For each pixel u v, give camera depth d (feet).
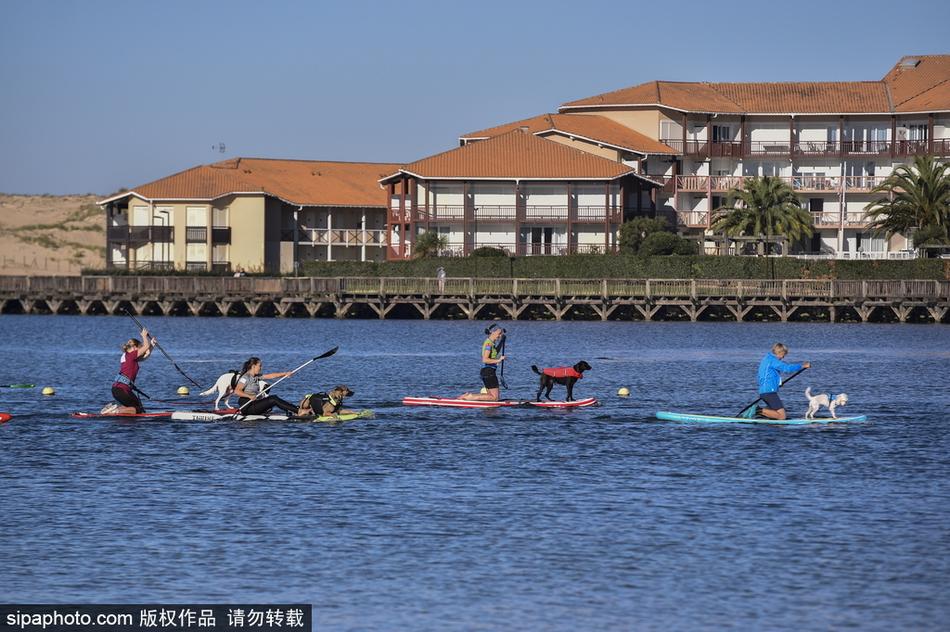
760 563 150.61
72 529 165.07
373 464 212.43
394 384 360.69
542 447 231.09
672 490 190.80
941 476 202.49
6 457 216.74
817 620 131.54
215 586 142.51
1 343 531.09
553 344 530.68
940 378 382.22
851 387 352.90
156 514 173.58
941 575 145.89
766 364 266.57
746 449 229.66
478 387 350.84
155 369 407.85
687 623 130.72
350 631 128.57
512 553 154.71
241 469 206.80
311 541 159.74
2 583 143.43
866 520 170.91
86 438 238.07
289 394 337.72
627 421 267.39
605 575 145.89
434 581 143.95
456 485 194.29
